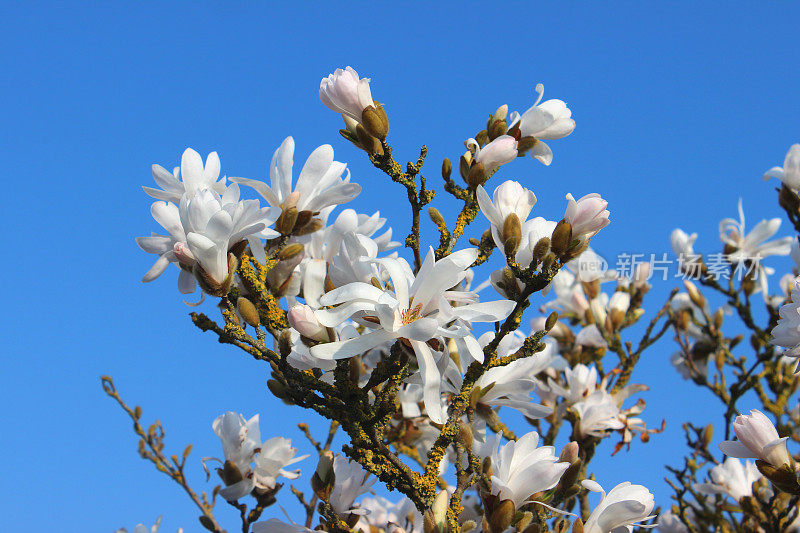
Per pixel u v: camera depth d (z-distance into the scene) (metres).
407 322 0.94
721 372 1.40
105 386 1.21
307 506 1.11
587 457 1.22
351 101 1.01
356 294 0.93
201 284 0.97
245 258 0.99
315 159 1.02
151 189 1.02
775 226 1.43
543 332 0.99
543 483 0.97
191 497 1.17
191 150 1.03
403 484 0.97
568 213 0.98
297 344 1.00
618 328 1.37
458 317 0.93
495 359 0.99
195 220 0.96
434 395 0.93
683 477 1.30
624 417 1.29
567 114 1.06
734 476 1.21
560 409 1.30
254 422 1.10
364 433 0.97
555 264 0.98
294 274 1.02
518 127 1.06
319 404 0.97
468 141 1.04
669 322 1.36
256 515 1.09
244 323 1.01
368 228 1.06
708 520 1.31
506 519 0.96
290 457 1.09
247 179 1.02
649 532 1.17
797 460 1.22
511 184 1.00
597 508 0.99
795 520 1.16
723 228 1.46
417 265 1.02
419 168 1.02
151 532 1.13
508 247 0.99
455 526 0.96
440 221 1.03
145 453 1.20
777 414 1.34
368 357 1.10
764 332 1.39
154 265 1.01
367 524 1.09
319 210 1.03
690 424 1.35
